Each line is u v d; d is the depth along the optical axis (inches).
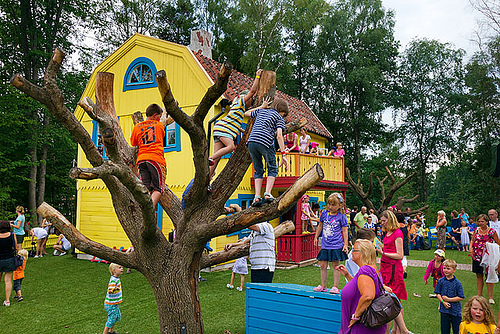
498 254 324.5
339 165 657.6
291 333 220.1
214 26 1342.3
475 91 1300.4
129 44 598.2
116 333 271.6
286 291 225.1
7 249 352.5
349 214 707.4
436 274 305.0
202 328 203.6
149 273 200.1
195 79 546.0
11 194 999.0
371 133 1398.9
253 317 235.1
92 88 631.2
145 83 585.0
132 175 153.6
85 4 1031.6
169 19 1423.5
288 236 539.8
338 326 205.2
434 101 1535.4
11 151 913.5
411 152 1544.0
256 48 1090.7
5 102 842.8
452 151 1482.5
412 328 276.7
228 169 203.9
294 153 555.2
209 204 200.4
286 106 190.4
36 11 974.4
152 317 314.0
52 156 1116.5
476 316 189.2
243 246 249.9
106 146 150.1
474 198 1277.1
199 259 207.0
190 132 168.2
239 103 208.4
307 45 1424.7
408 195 1334.9
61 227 196.9
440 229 577.9
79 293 394.6
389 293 152.7
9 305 352.8
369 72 1279.5
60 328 292.7
